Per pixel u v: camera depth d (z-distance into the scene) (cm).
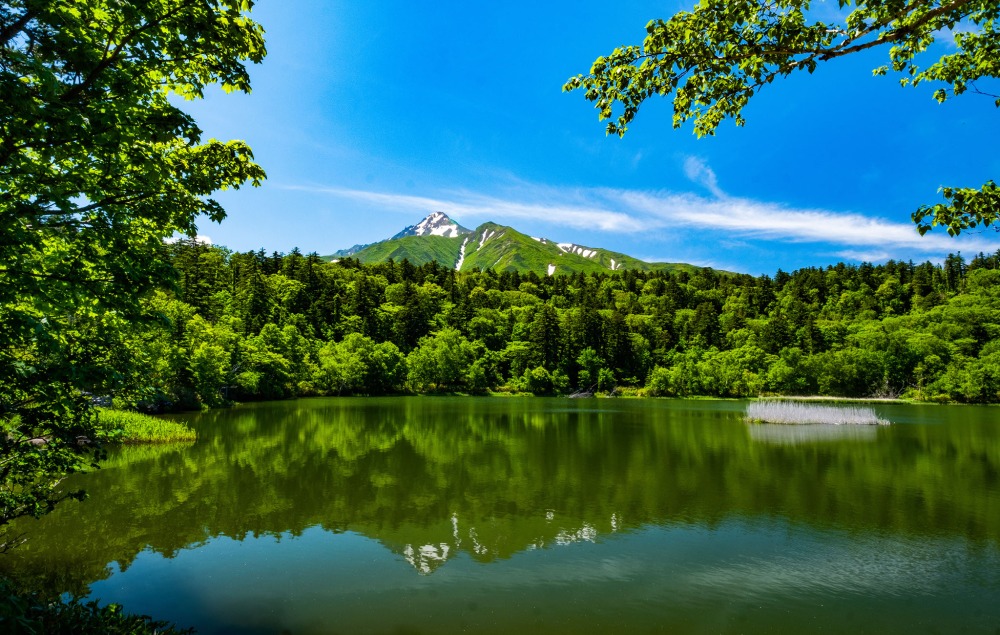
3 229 523
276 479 1948
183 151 795
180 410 4728
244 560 1176
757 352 9862
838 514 1546
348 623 902
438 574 1108
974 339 9062
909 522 1468
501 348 11869
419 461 2342
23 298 615
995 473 2145
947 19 717
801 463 2359
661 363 10831
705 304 12725
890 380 8606
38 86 525
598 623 908
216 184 792
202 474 2020
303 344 8381
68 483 1848
